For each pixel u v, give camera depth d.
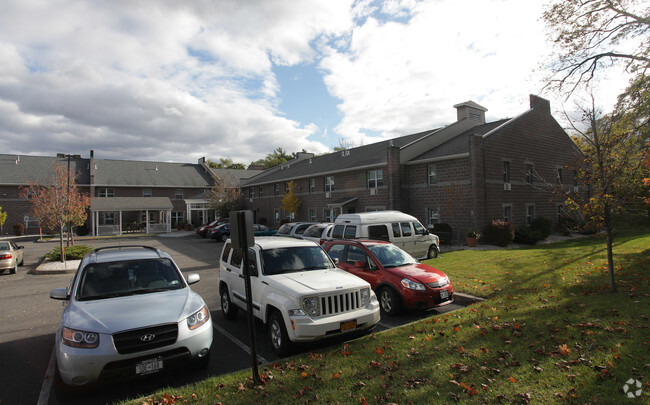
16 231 36.88
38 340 6.49
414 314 7.46
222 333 6.59
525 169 23.06
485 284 8.89
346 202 25.56
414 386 3.97
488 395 3.67
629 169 7.54
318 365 4.66
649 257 10.44
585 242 18.42
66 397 4.30
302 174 31.72
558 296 7.19
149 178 45.44
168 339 4.42
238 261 7.06
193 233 36.09
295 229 16.78
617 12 13.44
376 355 4.88
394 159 22.73
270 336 5.61
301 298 5.09
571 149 26.61
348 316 5.30
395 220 13.28
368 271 7.90
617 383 3.71
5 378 4.91
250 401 3.80
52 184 18.89
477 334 5.43
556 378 3.91
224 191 39.31
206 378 4.72
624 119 12.26
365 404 3.64
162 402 3.87
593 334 5.00
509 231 18.45
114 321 4.33
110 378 4.09
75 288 5.14
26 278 13.33
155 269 5.80
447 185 21.23
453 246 19.28
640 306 6.02
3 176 37.75
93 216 36.00
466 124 26.95
